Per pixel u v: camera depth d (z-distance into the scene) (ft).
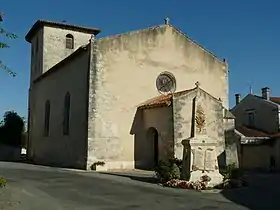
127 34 77.77
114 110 74.13
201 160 51.11
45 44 107.14
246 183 53.42
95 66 73.05
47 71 98.37
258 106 117.39
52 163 89.40
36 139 105.09
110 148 72.59
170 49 83.20
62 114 86.17
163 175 52.42
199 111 66.74
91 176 58.13
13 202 34.63
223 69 89.35
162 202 37.42
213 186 49.62
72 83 81.46
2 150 127.95
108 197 39.52
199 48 87.04
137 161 74.79
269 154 103.40
